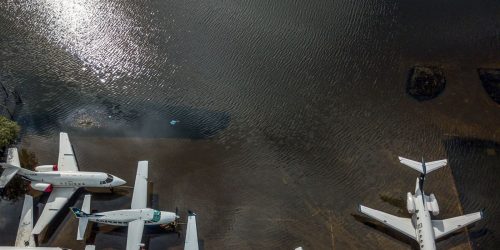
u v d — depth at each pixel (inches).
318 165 2908.5
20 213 2652.6
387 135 3041.3
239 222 2662.4
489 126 3068.4
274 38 3565.5
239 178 2847.0
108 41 3523.6
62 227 2596.0
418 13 3703.3
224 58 3449.8
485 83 3280.0
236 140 3019.2
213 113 3152.1
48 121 3065.9
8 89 3218.5
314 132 3065.9
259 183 2827.3
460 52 3464.6
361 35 3575.3
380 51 3484.3
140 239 2449.6
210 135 3038.9
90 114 3115.2
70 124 3056.1
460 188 2792.8
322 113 3157.0
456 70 3356.3
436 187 2797.7
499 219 2669.8
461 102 3184.1
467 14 3690.9
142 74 3351.4
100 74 3341.5
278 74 3363.7
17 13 3656.5
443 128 3063.5
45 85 3255.4
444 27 3617.1
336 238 2600.9
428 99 3206.2
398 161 2918.3
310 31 3599.9
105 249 2524.6
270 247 2571.4
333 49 3501.5
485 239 2588.6
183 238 2578.7
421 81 3297.2
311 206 2731.3
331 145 2999.5
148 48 3491.6
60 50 3462.1
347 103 3206.2
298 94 3260.3
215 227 2640.3
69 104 3161.9
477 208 2714.1
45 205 2608.3
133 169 2859.3
